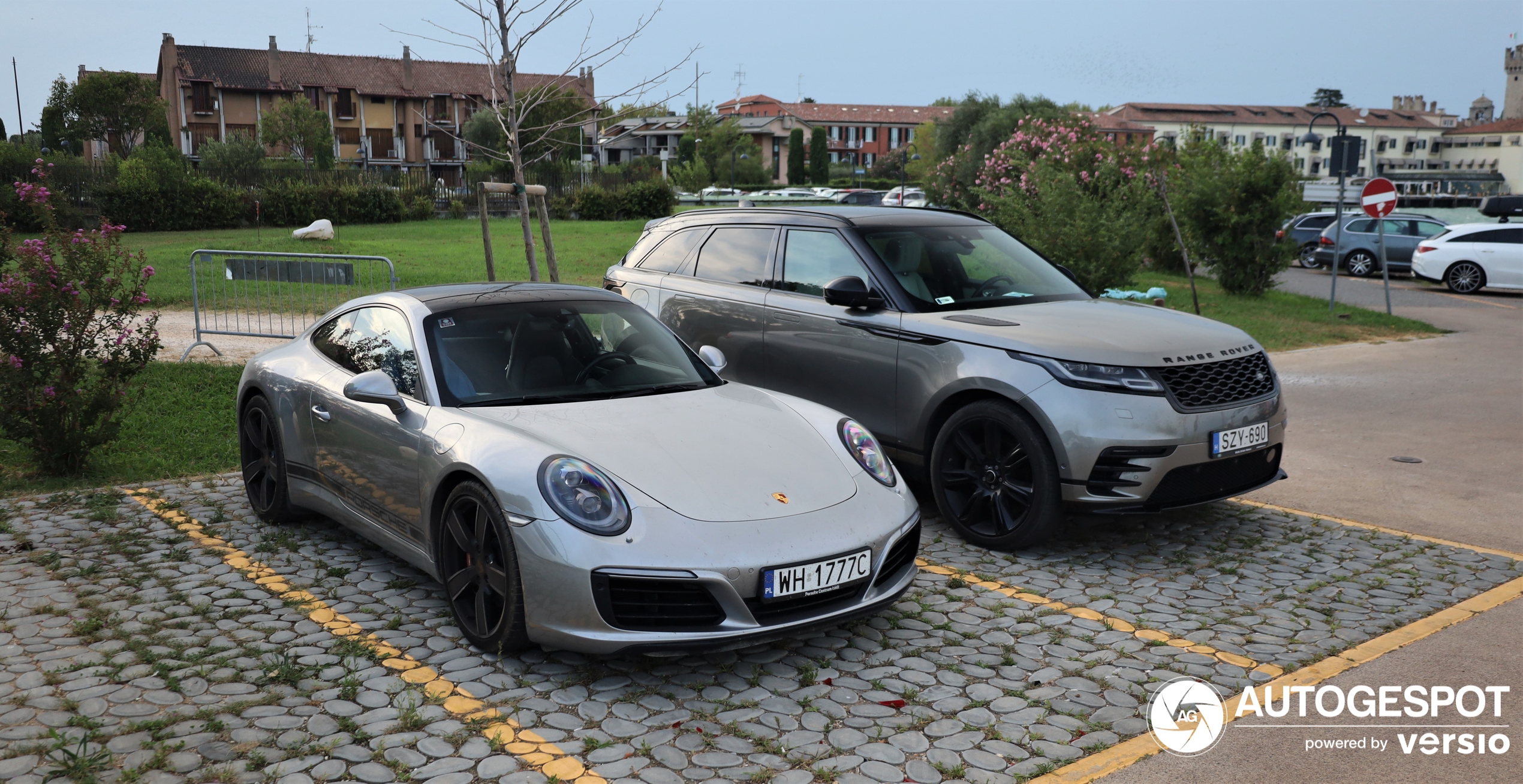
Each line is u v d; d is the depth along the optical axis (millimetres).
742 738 3090
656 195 40156
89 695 3264
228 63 65500
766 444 3875
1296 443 7664
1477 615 4215
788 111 116438
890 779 2863
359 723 3127
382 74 69250
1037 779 2885
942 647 3826
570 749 2996
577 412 3979
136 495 5695
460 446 3730
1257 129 112750
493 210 39344
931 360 5199
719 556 3293
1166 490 4758
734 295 6305
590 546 3283
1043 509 4762
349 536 5039
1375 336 14203
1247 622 4117
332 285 11266
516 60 7957
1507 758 3051
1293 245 17750
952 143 43156
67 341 5965
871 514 3684
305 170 35125
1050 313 5383
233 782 2770
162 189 30938
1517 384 10281
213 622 3922
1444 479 6609
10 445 6727
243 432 5383
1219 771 2941
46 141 61156
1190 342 4988
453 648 3723
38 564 4527
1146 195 16844
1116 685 3514
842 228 5934
